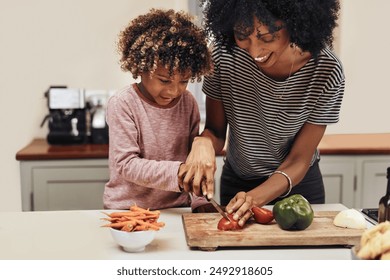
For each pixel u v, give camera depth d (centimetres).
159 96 140
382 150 246
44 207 243
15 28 265
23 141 274
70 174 241
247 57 144
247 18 117
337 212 142
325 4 127
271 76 144
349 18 276
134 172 138
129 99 146
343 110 284
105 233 131
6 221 140
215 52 149
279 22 121
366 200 251
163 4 272
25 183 240
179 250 120
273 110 150
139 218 117
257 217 131
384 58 280
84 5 268
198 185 129
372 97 283
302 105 147
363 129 286
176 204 155
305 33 123
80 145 258
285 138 157
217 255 117
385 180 251
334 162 247
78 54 271
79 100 261
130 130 144
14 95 270
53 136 256
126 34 142
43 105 272
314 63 140
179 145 152
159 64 131
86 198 244
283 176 148
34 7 265
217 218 134
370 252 96
